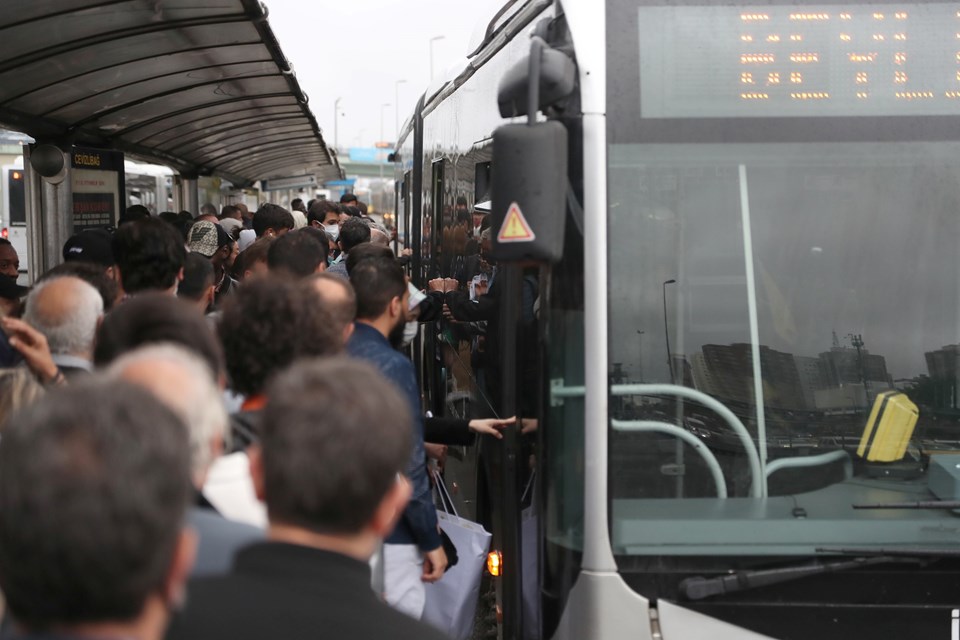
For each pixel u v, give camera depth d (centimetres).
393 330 466
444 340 799
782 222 376
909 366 375
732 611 361
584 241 372
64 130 936
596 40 376
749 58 378
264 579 200
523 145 340
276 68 930
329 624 195
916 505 368
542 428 382
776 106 378
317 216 1281
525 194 340
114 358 291
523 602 421
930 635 358
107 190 1023
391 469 204
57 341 373
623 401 371
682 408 371
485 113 594
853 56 379
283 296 315
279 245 525
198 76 937
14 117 834
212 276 539
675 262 375
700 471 370
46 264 924
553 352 381
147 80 890
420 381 998
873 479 371
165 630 191
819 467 371
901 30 379
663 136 375
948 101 379
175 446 155
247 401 314
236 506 275
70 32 666
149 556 148
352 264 575
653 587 365
